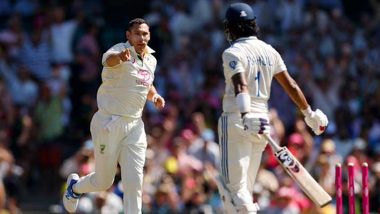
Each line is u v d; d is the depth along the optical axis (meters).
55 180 71.75
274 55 36.41
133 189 36.50
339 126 70.88
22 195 70.12
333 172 59.28
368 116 71.88
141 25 36.12
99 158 36.88
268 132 35.06
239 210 35.38
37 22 77.94
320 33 79.31
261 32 78.81
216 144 69.94
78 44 76.75
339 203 35.34
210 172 61.72
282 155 35.38
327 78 74.56
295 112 71.00
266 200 57.53
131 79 36.19
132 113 36.53
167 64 76.19
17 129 72.56
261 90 36.03
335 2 86.69
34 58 76.38
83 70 75.75
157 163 62.91
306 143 61.09
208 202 60.19
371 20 84.88
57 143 72.56
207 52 76.19
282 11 80.75
